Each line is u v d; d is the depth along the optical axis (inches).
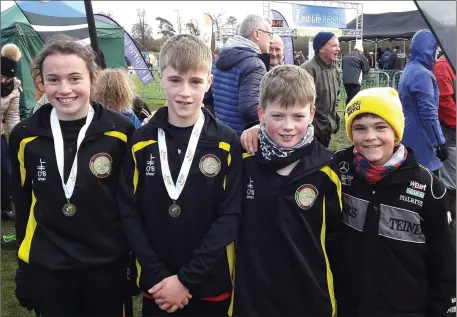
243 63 145.3
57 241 88.0
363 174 84.7
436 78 173.3
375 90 84.2
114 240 90.4
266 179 84.8
